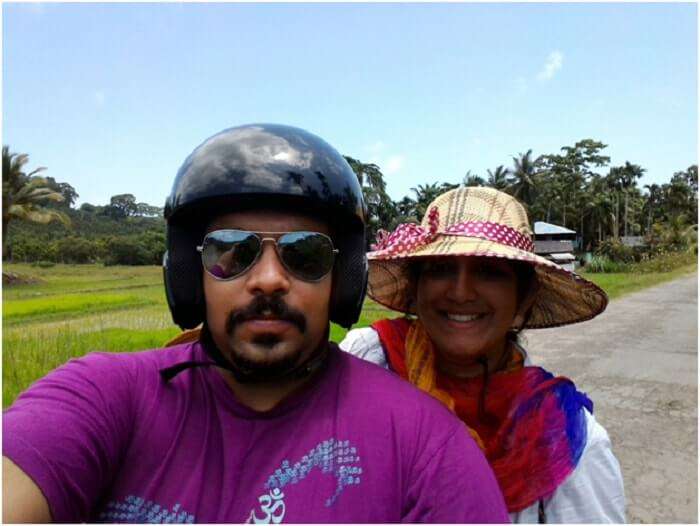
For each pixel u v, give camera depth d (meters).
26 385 2.83
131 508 0.45
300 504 0.44
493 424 0.66
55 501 0.42
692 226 21.89
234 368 0.49
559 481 0.58
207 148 0.53
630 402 2.41
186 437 0.48
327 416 0.48
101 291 11.99
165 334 4.62
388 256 0.66
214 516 0.45
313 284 0.49
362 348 0.74
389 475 0.45
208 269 0.49
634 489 1.55
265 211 0.49
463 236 0.65
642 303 6.83
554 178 24.80
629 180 27.56
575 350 3.63
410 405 0.49
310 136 0.55
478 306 0.63
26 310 7.30
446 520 0.44
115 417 0.47
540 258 0.64
